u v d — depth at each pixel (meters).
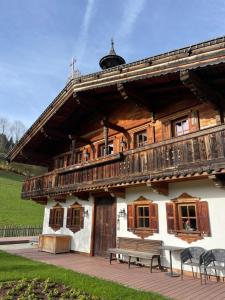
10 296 5.59
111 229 11.45
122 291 6.11
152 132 10.92
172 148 8.25
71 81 11.95
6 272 7.89
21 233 22.05
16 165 58.31
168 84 9.63
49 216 16.25
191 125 9.57
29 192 16.70
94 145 14.21
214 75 8.14
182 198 8.85
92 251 12.10
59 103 13.03
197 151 7.52
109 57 17.31
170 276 7.93
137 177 9.19
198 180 8.52
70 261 10.53
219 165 6.88
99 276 7.88
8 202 35.84
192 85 7.89
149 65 8.74
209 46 7.23
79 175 12.41
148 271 8.66
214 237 7.82
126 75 9.52
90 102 12.31
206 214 8.12
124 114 12.55
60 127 15.13
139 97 10.37
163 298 5.67
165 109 10.67
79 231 13.20
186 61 7.71
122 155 10.09
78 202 13.83
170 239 8.95
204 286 6.79
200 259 7.14
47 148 17.89
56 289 6.25
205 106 9.29
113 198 11.68
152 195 9.86
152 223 9.63
